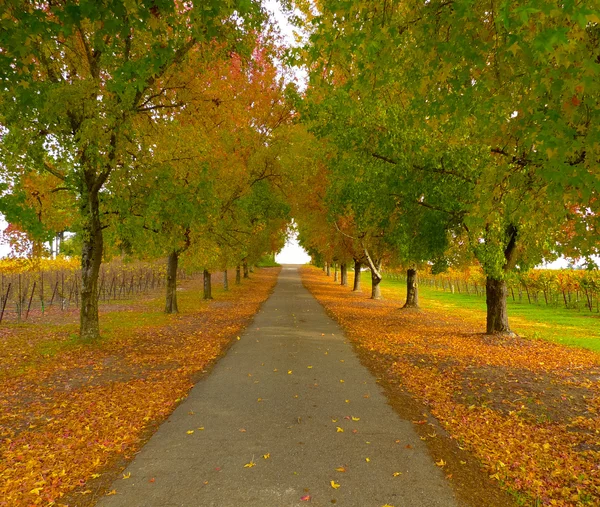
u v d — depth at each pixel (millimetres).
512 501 3705
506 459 4551
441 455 4629
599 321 18547
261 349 10672
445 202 10570
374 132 10219
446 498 3719
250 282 43031
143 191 10602
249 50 9555
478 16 3824
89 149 8266
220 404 6387
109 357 9711
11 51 4285
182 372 8367
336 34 4754
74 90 7703
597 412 6066
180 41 8695
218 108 12047
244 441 4984
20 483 4055
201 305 22016
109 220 11352
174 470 4258
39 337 12430
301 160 19328
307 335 12867
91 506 3621
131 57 9281
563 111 3520
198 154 11477
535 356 9969
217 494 3771
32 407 6316
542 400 6641
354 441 4980
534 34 3027
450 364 9062
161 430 5363
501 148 5285
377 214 13797
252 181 19719
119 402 6539
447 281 44688
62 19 4184
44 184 11445
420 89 5223
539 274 27812
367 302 24469
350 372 8367
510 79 3943
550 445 4961
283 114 19625
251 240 25391
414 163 10102
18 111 7398
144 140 10406
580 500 3760
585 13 2338
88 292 11414
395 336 12727
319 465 4344
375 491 3818
